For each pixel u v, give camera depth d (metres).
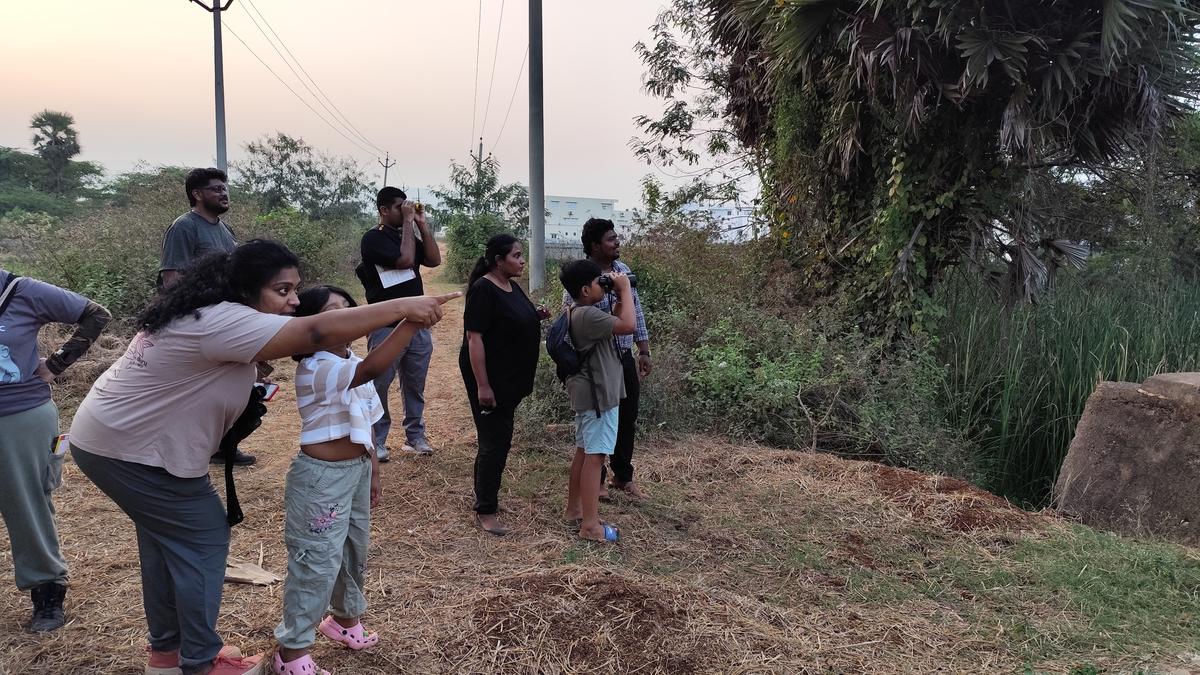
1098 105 6.91
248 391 2.40
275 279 2.34
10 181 32.69
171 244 4.49
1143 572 3.91
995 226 7.42
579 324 3.96
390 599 3.33
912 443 6.13
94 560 3.56
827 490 5.04
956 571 3.93
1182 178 10.23
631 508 4.67
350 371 2.49
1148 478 4.82
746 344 7.16
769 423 6.33
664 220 10.34
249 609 3.17
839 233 8.09
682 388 6.75
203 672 2.47
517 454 5.54
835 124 7.66
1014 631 3.31
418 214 5.16
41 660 2.76
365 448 2.54
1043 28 6.23
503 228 20.05
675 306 8.14
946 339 7.48
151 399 2.27
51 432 2.91
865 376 6.59
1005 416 6.71
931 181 7.12
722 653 2.94
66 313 2.91
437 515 4.35
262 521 4.18
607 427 4.07
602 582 3.33
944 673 2.95
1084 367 6.72
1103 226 10.33
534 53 11.61
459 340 10.91
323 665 2.79
